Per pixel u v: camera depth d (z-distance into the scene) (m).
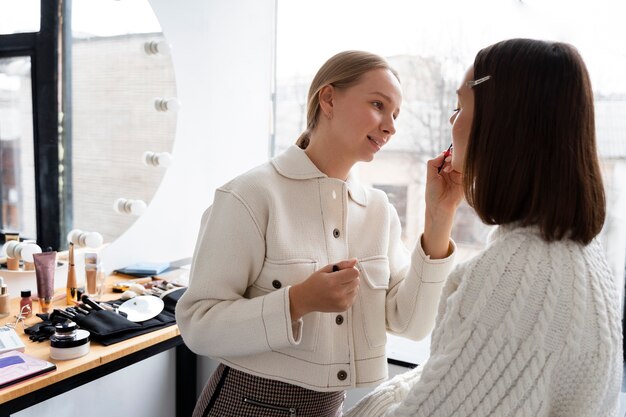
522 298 0.64
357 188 1.05
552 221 0.65
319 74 1.00
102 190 1.83
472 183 0.73
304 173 0.98
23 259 1.62
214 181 2.29
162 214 2.07
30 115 1.61
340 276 0.83
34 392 1.13
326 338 0.94
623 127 1.56
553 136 0.66
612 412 0.68
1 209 1.56
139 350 1.35
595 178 0.67
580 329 0.62
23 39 1.58
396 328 1.04
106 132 1.82
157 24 1.95
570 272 0.64
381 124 0.96
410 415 0.70
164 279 1.87
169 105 1.98
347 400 1.88
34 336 1.34
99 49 1.78
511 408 0.63
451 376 0.66
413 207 1.94
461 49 1.80
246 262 0.92
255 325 0.85
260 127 2.32
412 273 0.99
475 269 0.68
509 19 1.71
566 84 0.66
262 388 0.94
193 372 2.19
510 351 0.63
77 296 1.64
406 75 1.90
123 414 2.01
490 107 0.70
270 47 2.30
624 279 1.62
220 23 2.18
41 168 1.65
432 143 1.88
